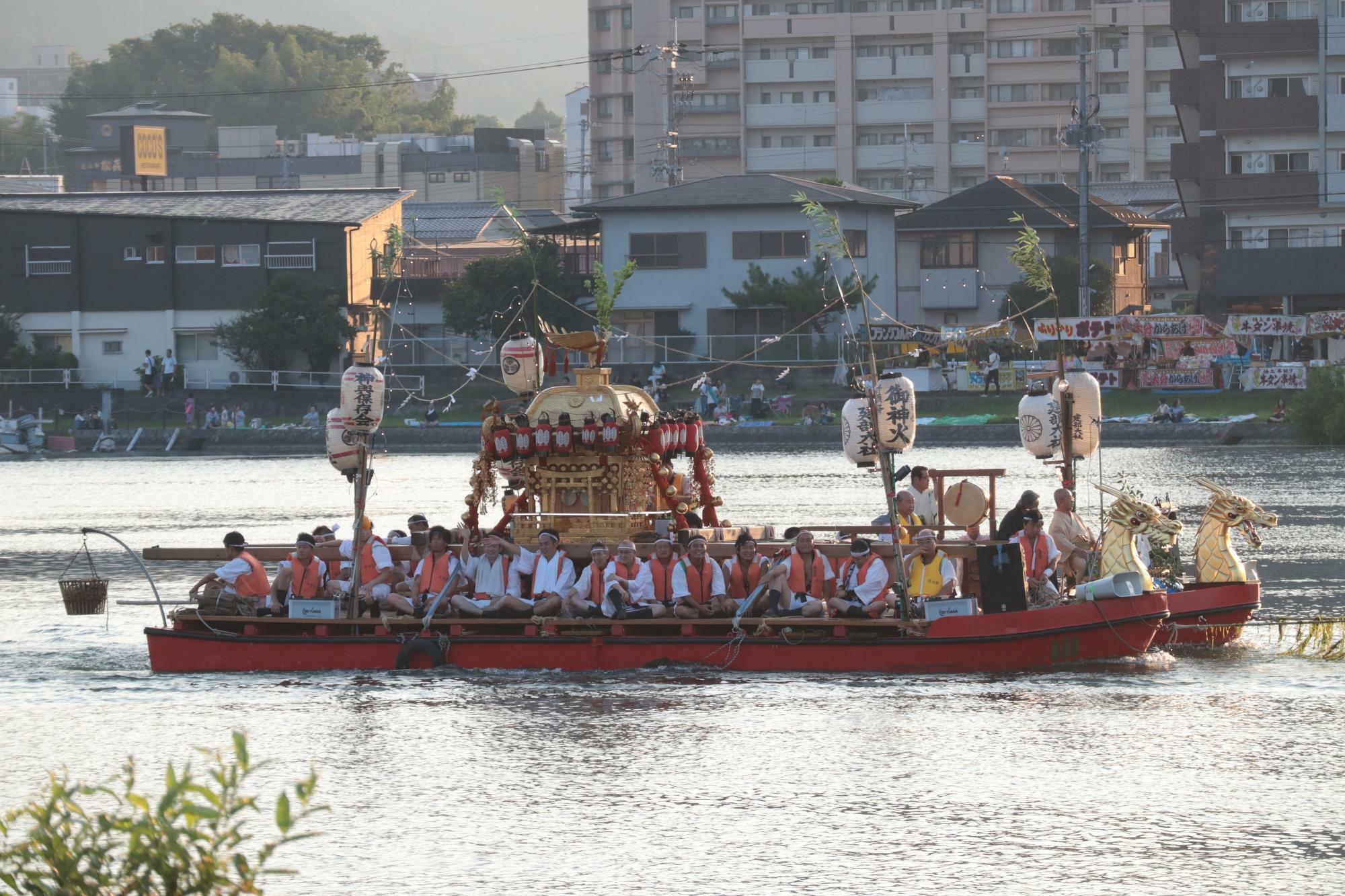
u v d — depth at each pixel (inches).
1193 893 1390.3
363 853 1531.7
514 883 1441.9
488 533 2559.1
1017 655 2354.8
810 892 1405.0
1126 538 2433.6
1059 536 2598.4
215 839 949.2
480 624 2453.2
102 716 2181.3
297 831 1605.6
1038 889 1405.0
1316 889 1396.4
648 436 2613.2
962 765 1827.0
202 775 1827.0
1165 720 2038.6
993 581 2367.1
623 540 2541.8
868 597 2386.8
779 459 7062.0
